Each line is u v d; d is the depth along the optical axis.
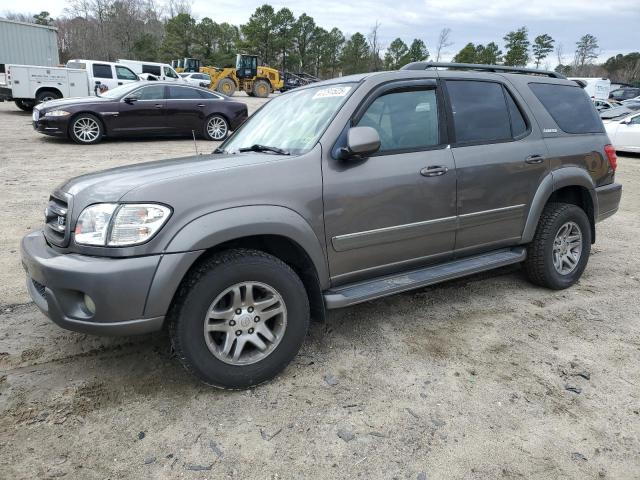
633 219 7.20
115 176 2.80
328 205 2.96
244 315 2.76
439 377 2.99
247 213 2.66
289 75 45.88
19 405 2.67
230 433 2.49
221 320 2.72
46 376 2.94
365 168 3.11
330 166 3.00
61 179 8.08
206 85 32.81
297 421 2.58
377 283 3.27
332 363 3.14
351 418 2.61
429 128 3.48
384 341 3.43
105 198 2.55
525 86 4.14
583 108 4.54
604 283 4.59
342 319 3.77
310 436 2.47
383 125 3.28
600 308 4.02
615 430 2.54
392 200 3.21
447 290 4.36
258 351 2.85
